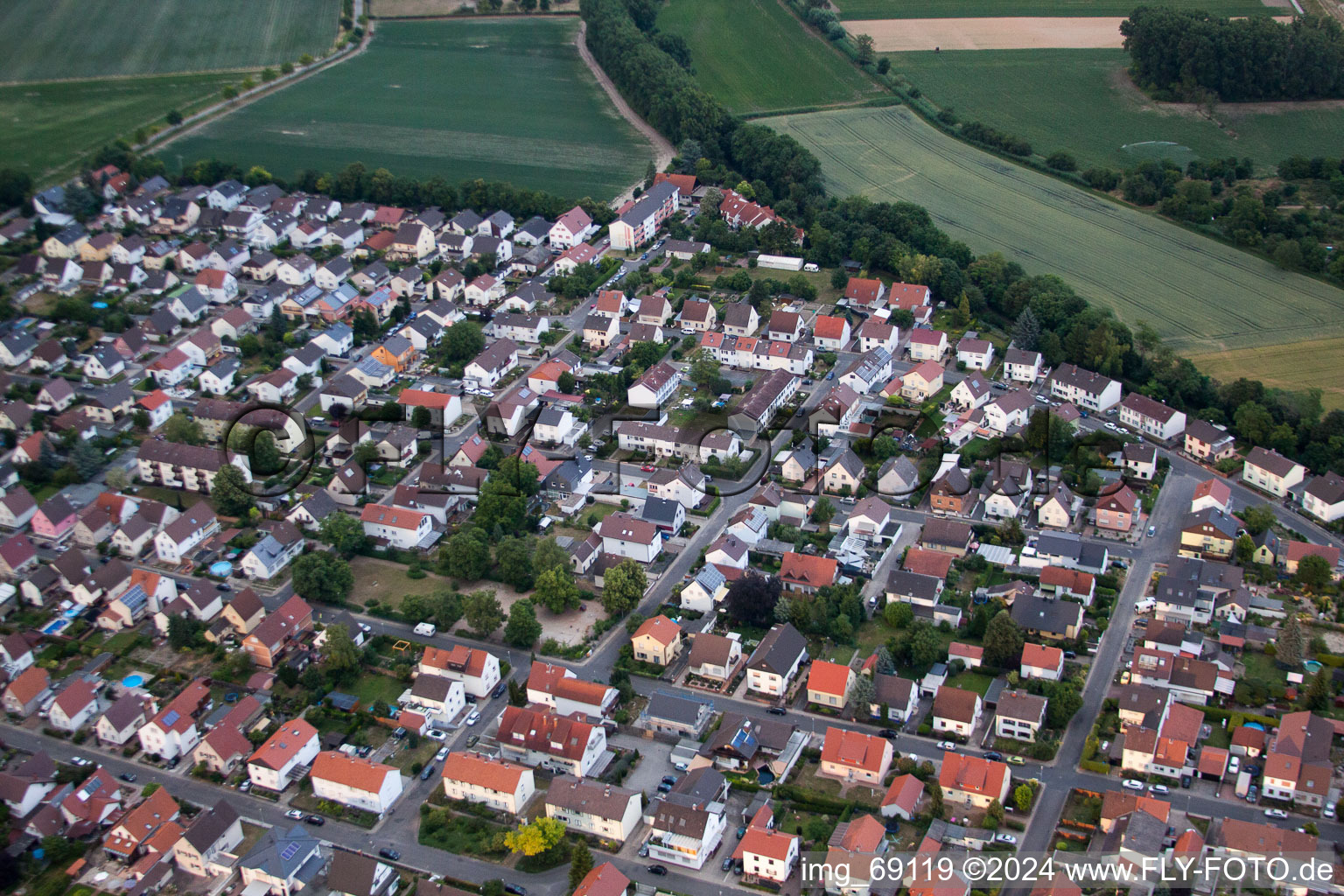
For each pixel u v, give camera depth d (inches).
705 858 7239.2
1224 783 7652.6
